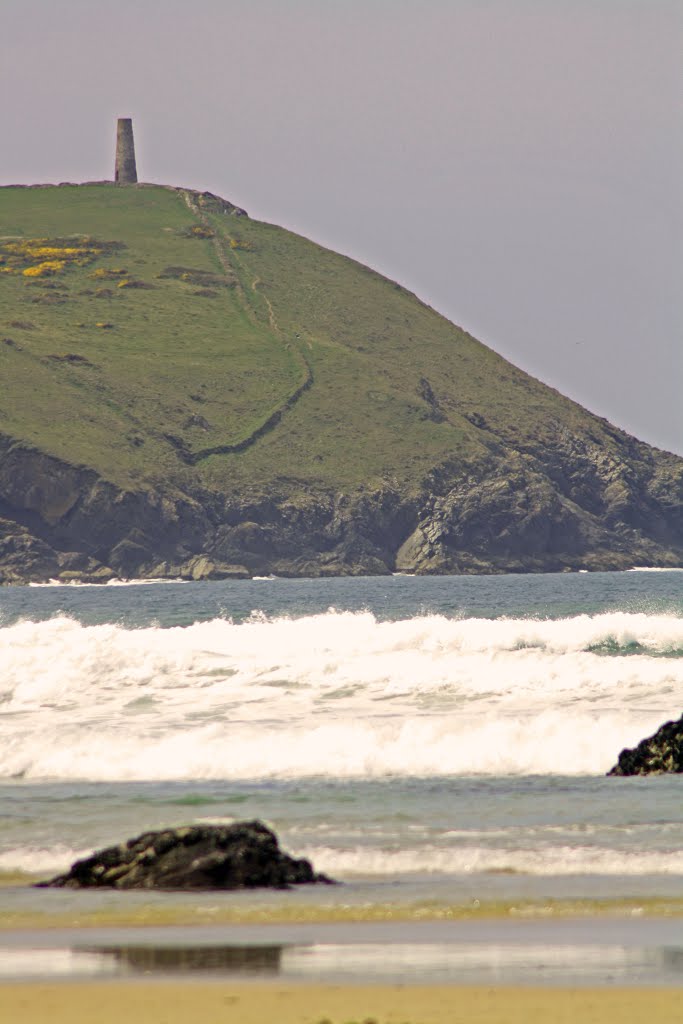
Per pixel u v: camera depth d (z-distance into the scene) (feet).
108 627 590.96
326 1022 137.69
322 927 184.85
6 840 250.78
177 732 368.89
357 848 237.45
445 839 243.60
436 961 164.66
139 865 215.72
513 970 159.63
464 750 336.08
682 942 172.65
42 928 186.60
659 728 329.11
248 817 266.57
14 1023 138.51
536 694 408.67
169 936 180.65
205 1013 141.59
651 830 247.50
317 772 323.78
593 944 172.45
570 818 260.42
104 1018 140.05
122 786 308.40
